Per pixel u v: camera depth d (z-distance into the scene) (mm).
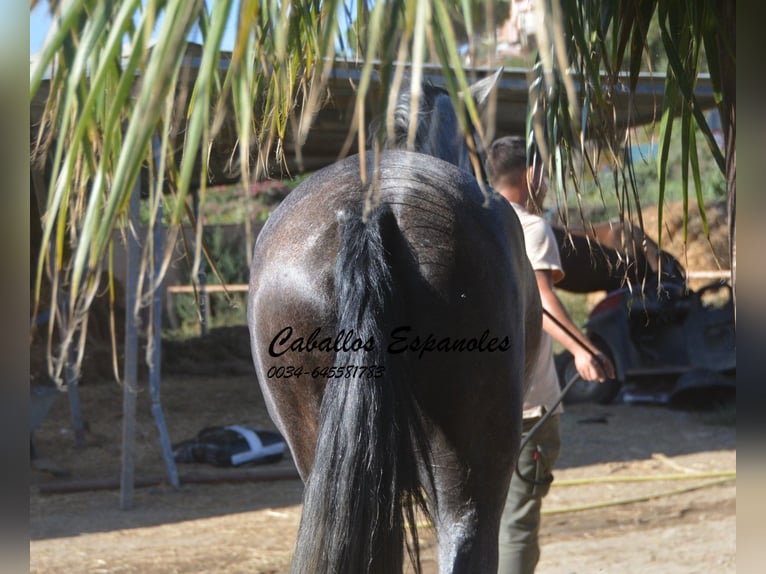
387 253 3141
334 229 3256
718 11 3301
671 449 11414
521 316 3420
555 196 3682
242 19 1882
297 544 2967
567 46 3229
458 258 3189
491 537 3191
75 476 10688
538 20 1824
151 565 7352
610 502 9008
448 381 3141
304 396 3266
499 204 3666
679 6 3410
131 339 9289
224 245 21391
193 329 21156
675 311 13484
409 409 3051
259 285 3420
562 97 3479
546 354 5277
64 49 2250
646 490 9547
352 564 2887
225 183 10688
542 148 2240
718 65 3520
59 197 2059
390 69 2047
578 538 7891
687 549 7414
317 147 13453
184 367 18359
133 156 1861
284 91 3252
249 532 8344
